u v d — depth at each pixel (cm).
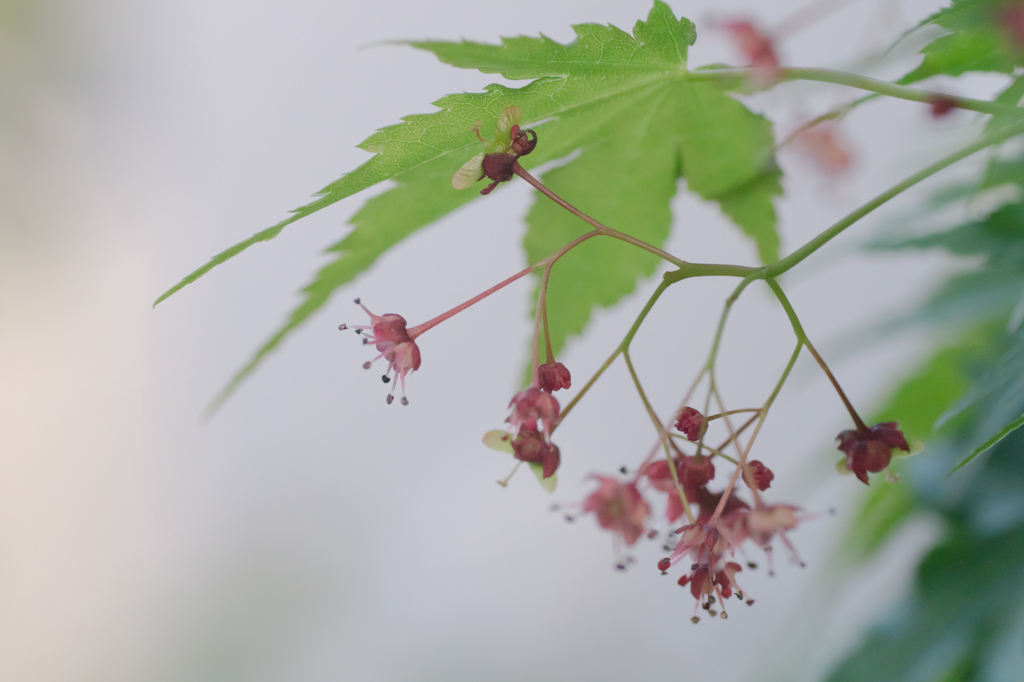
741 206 25
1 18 56
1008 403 21
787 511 23
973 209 25
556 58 22
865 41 22
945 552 25
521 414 22
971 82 23
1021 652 24
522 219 25
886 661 25
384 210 23
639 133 24
